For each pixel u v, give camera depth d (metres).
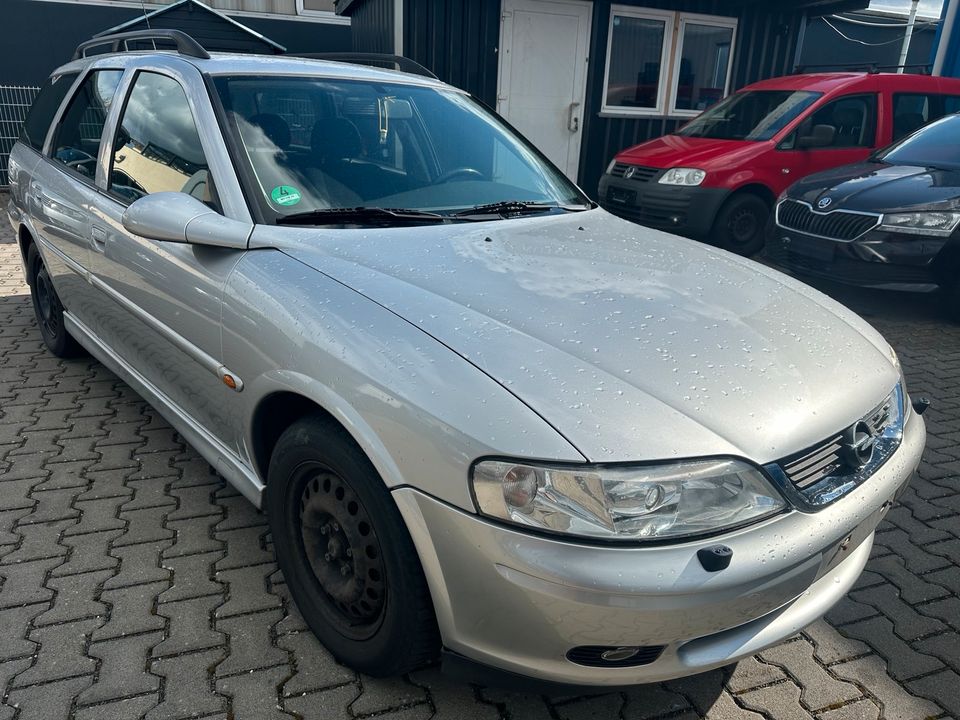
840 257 5.43
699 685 2.06
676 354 1.81
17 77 11.20
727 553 1.51
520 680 1.64
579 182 10.14
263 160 2.41
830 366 1.94
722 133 7.79
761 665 2.14
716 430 1.61
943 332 5.35
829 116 7.37
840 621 2.33
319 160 2.54
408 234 2.35
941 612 2.39
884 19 14.55
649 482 1.51
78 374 4.04
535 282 2.12
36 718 1.83
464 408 1.59
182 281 2.37
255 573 2.43
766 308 2.19
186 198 2.30
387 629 1.80
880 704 2.01
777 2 10.02
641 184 7.37
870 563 2.64
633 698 2.00
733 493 1.57
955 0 9.88
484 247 2.35
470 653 1.67
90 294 3.22
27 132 4.33
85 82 3.59
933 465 3.37
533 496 1.51
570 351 1.76
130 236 2.68
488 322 1.84
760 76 10.64
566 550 1.49
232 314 2.14
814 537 1.63
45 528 2.63
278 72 2.72
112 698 1.90
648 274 2.31
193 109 2.51
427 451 1.61
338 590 1.98
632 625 1.49
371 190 2.56
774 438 1.65
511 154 3.14
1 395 3.73
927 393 4.22
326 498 1.93
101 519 2.70
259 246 2.19
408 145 2.81
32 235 3.83
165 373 2.70
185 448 3.25
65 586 2.33
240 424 2.21
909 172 5.62
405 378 1.69
